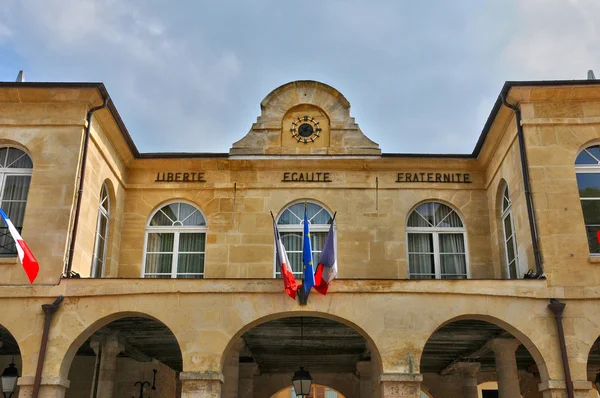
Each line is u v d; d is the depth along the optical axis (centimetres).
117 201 1722
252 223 1742
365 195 1766
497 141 1669
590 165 1489
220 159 1778
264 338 1680
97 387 1542
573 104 1510
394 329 1327
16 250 1450
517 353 1786
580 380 1299
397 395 1283
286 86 1881
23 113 1516
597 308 1351
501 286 1355
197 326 1330
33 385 1298
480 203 1770
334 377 2198
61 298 1349
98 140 1588
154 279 1358
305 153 1819
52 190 1452
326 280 1341
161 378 1939
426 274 1734
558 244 1400
